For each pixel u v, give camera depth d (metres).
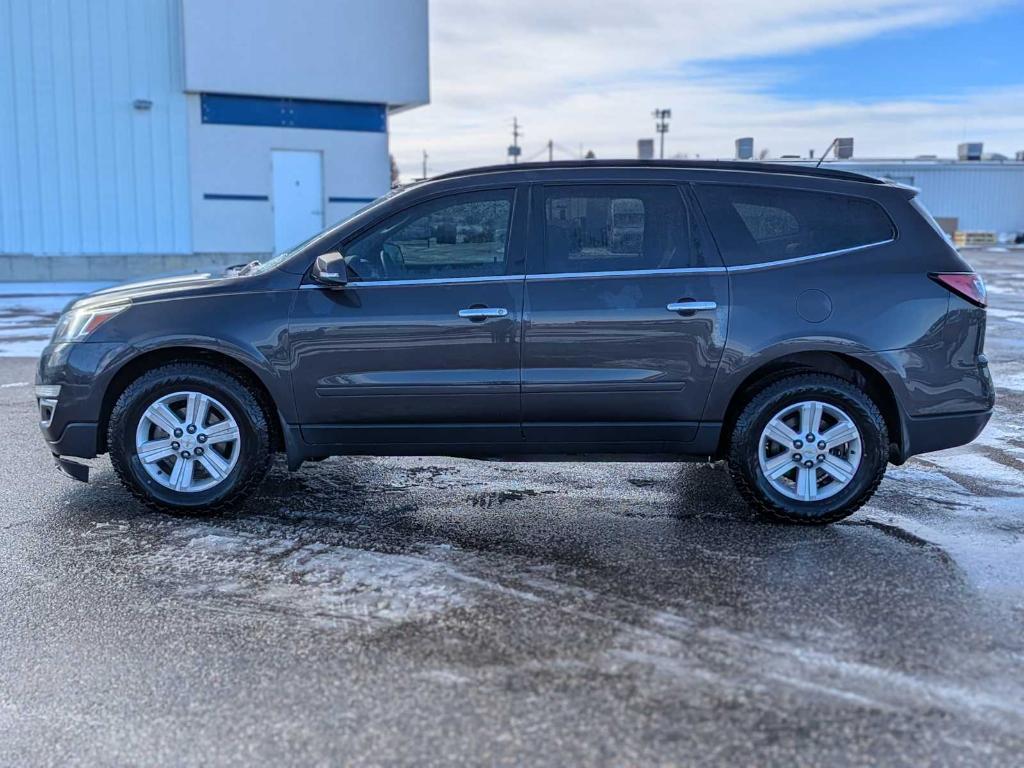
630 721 3.13
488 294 5.09
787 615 3.99
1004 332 13.62
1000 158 51.72
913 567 4.56
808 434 5.13
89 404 5.23
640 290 5.07
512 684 3.40
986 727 3.09
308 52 20.36
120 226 19.69
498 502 5.72
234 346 5.12
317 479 6.23
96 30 18.98
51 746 3.04
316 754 2.96
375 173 21.64
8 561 4.68
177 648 3.72
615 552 4.79
